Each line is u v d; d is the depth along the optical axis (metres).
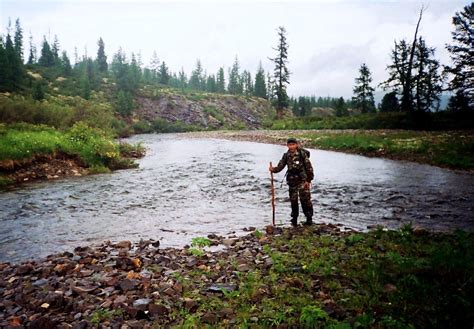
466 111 41.53
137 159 27.50
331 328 4.04
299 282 5.56
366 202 12.67
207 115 115.75
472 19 37.91
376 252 6.93
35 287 5.91
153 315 4.77
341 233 8.69
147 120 101.62
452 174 18.19
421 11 48.62
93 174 20.09
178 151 34.03
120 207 12.50
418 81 51.12
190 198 14.02
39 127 26.66
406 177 17.61
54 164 19.73
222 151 33.41
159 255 7.60
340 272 6.00
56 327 4.48
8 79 76.19
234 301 5.09
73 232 9.66
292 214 9.84
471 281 5.13
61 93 92.44
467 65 38.97
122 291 5.61
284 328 4.29
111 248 8.24
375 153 27.30
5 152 17.59
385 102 73.19
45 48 140.38
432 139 28.36
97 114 36.03
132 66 143.25
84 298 5.39
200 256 7.40
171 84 185.62
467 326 4.05
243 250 7.73
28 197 13.91
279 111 84.94
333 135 40.31
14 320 4.72
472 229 9.03
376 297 4.92
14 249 8.37
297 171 9.73
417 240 7.80
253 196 14.38
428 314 4.39
